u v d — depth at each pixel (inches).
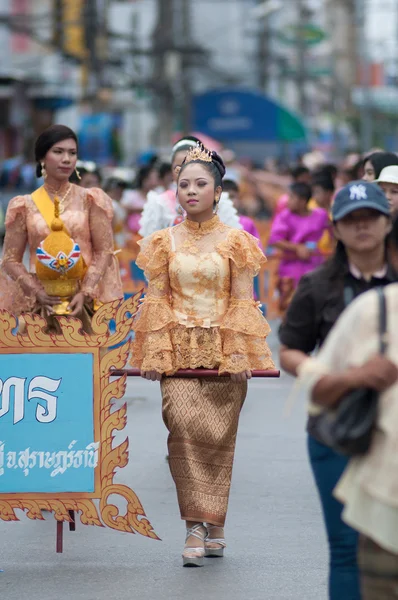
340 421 307.1
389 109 5693.9
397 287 316.2
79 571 484.1
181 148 633.0
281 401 865.5
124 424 483.8
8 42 3238.2
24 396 483.5
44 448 483.5
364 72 4052.7
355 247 365.4
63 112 3809.1
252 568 485.7
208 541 501.7
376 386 305.9
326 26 5905.5
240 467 662.5
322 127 5418.3
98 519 484.4
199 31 4498.0
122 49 3378.4
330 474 377.1
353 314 316.2
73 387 483.8
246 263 493.0
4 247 578.9
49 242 556.1
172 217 655.8
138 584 465.7
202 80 4089.6
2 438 482.6
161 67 3437.5
